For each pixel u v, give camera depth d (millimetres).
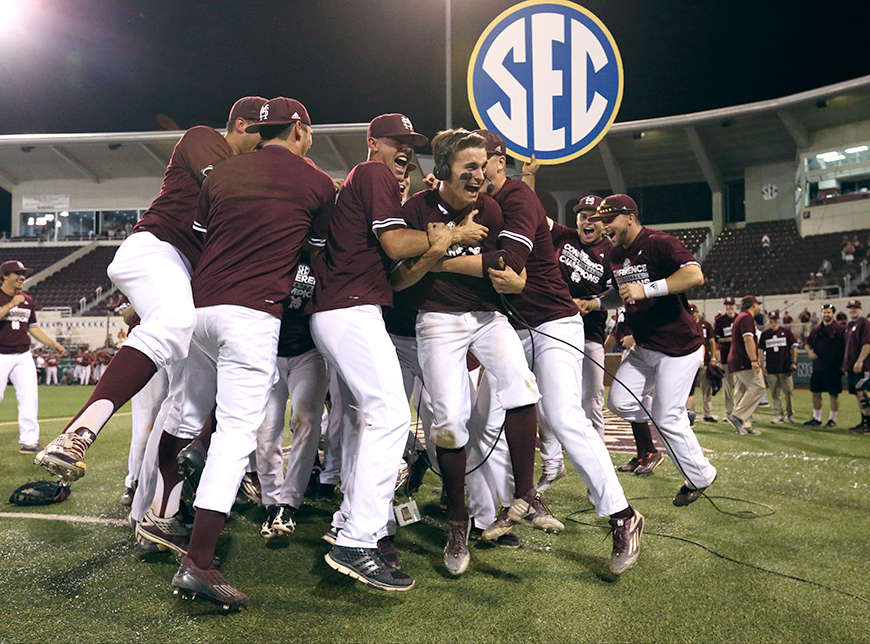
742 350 8156
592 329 5035
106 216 35000
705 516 3896
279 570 2928
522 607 2492
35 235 35344
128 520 3748
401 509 3080
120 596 2578
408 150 3486
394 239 2699
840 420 10016
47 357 24859
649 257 4059
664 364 4062
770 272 26781
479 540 3395
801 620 2371
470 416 3102
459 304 3002
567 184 33719
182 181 2908
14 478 5098
